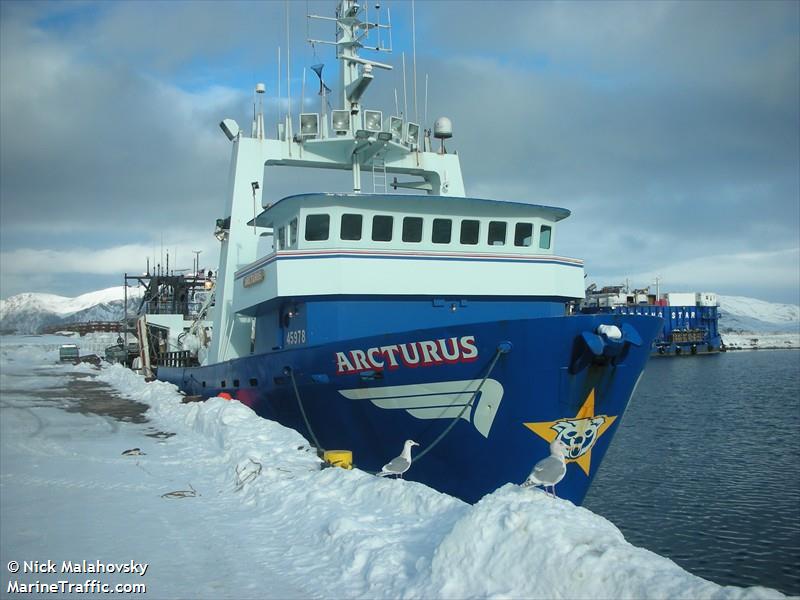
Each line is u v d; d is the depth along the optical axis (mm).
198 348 32281
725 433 44281
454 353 12406
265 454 12883
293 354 15094
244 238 20078
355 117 19484
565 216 17266
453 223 16094
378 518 8406
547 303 16516
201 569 7215
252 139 19703
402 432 13570
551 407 12133
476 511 6371
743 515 25016
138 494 10742
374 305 15258
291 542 8109
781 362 130500
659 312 165000
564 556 5566
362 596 6340
